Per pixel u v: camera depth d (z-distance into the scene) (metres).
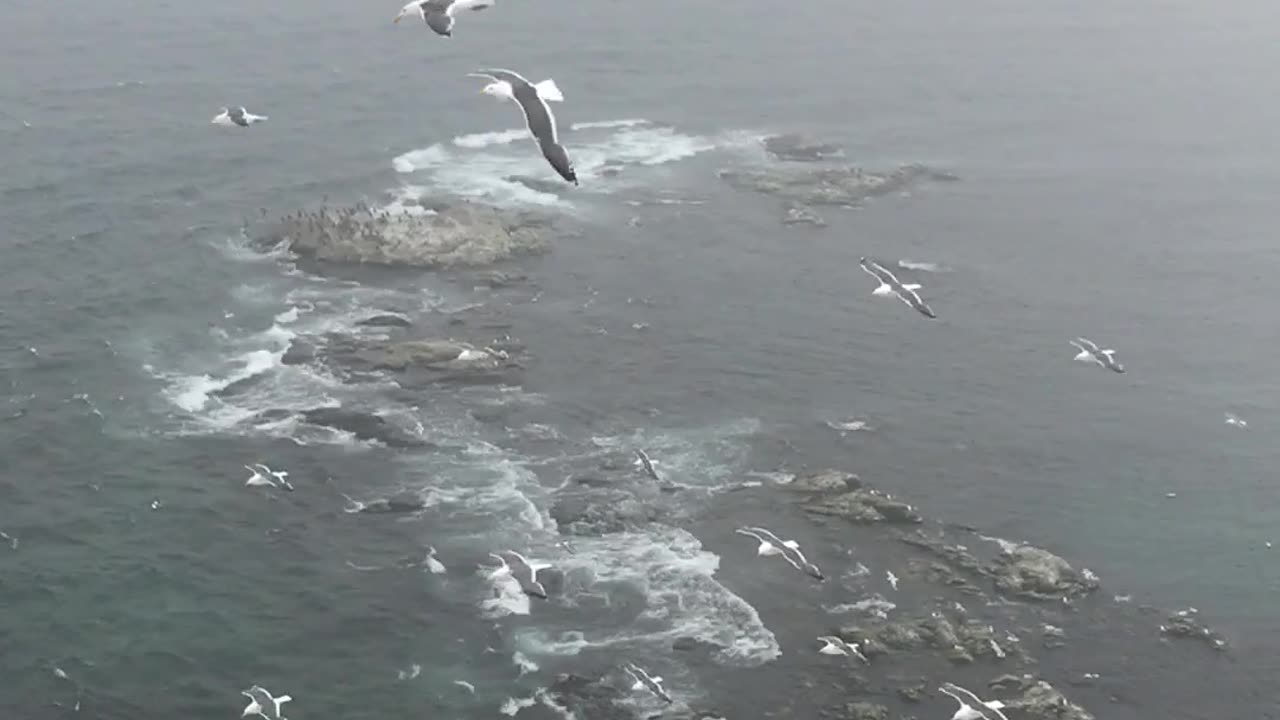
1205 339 110.00
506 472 87.50
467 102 156.88
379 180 133.38
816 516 83.88
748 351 104.31
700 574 78.38
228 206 124.94
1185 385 102.44
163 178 130.12
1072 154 153.62
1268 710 70.12
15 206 121.81
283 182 131.25
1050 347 107.62
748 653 72.31
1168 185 145.00
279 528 80.94
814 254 122.50
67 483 83.81
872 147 152.88
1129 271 122.62
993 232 130.25
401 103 155.38
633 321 108.12
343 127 147.00
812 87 172.38
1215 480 90.06
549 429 92.56
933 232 129.50
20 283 107.94
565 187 134.62
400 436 90.56
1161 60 192.50
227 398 94.25
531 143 145.62
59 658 69.88
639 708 68.19
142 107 149.38
